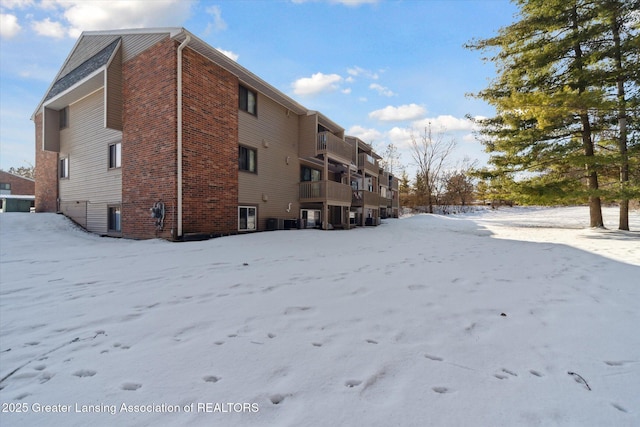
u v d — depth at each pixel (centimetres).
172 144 941
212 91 1061
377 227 1877
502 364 216
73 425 156
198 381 193
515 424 155
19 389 187
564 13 1216
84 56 1312
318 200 1521
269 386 187
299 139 1577
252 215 1257
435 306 338
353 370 205
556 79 1281
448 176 4044
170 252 719
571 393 182
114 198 1131
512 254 712
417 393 181
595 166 1211
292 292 388
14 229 1079
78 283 436
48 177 1481
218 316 305
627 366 213
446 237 1174
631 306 338
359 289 402
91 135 1248
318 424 154
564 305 342
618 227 1344
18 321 296
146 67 1023
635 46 1103
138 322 291
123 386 188
